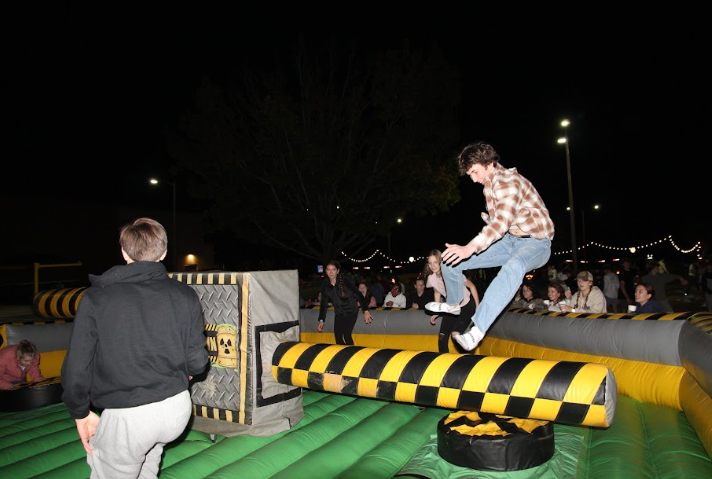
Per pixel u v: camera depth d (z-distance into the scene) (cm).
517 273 321
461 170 348
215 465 378
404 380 400
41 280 2522
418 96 1836
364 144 1905
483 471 350
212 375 444
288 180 1773
